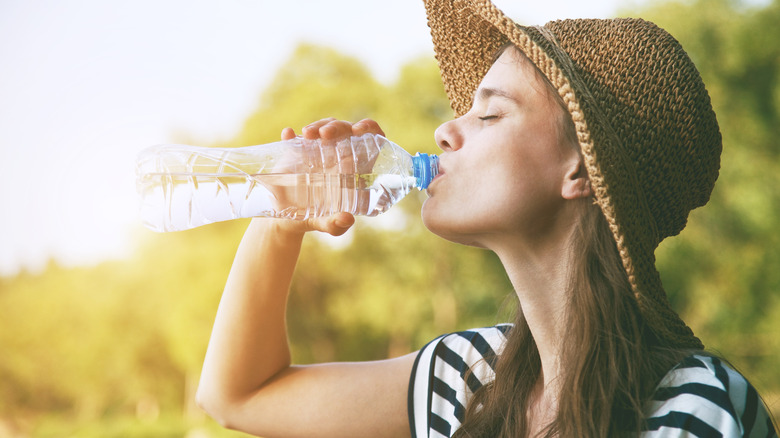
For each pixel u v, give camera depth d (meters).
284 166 1.29
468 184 1.03
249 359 1.23
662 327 0.99
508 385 1.12
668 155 1.01
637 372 0.96
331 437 1.21
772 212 13.29
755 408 0.93
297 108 18.25
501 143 1.01
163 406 21.72
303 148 1.29
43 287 23.98
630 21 1.03
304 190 1.29
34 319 23.48
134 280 21.98
